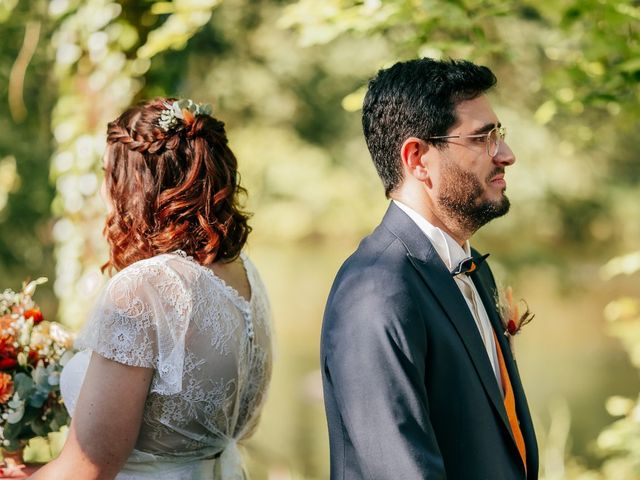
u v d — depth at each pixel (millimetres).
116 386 1963
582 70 3852
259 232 14719
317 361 10250
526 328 11086
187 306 2020
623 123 4117
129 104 4312
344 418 1920
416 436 1858
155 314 1988
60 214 4387
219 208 2152
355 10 3785
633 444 4230
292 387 8977
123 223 2105
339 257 14758
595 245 10094
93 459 1954
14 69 5176
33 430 2424
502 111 7680
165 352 1986
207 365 2051
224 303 2102
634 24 4004
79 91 4324
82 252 4293
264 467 3426
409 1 3646
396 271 1979
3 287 6461
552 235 9758
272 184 11359
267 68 8797
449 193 2039
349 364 1917
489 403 1985
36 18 5152
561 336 10867
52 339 2477
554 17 3807
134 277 2002
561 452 4977
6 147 6234
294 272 14656
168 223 2088
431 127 2031
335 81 9148
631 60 3639
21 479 2084
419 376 1898
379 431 1862
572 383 8812
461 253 2092
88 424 1957
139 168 2104
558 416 5387
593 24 3719
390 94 2076
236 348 2117
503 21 5773
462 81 2029
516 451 2010
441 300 1995
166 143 2107
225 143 2221
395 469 1838
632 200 9406
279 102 9164
